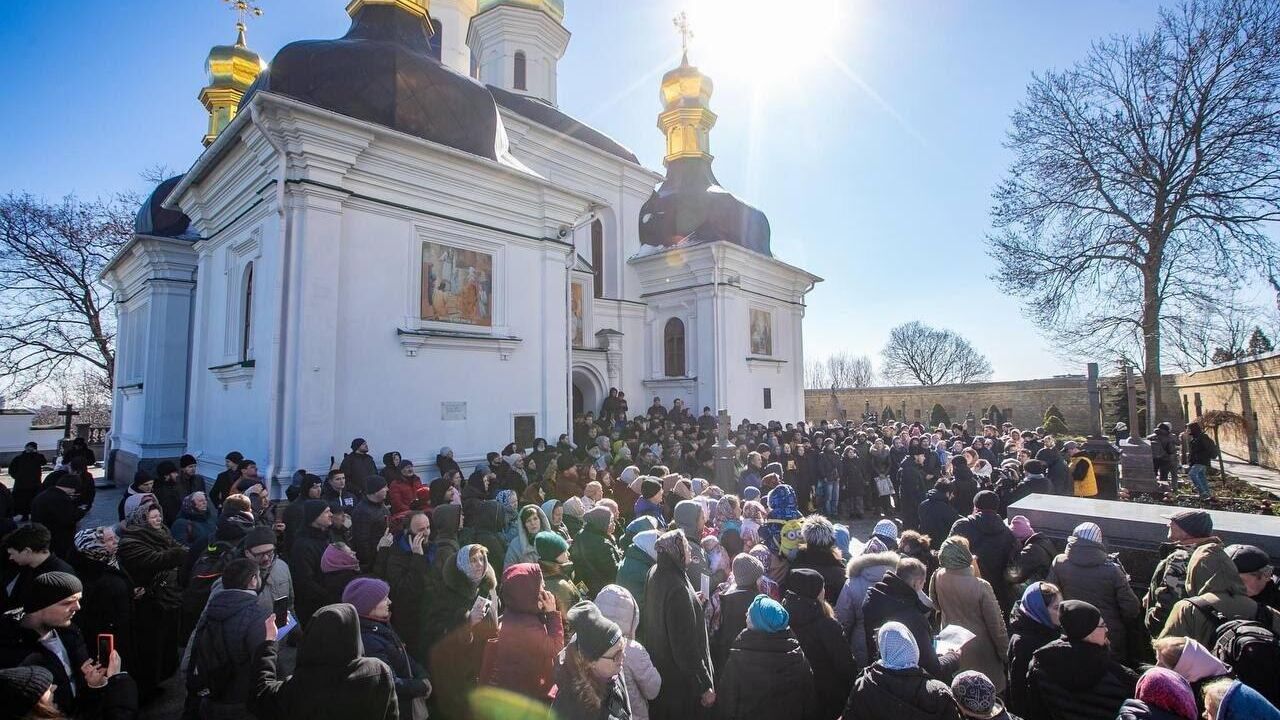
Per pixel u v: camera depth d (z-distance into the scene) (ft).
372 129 35.42
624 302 76.54
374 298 36.65
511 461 33.04
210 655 11.01
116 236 92.79
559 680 9.93
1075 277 74.95
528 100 74.28
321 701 9.01
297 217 33.73
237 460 30.66
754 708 10.78
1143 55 70.64
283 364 33.17
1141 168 70.64
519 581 11.77
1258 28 64.75
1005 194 79.30
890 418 137.28
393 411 37.06
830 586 15.70
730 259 73.97
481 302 42.04
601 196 76.33
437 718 14.34
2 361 87.76
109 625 14.26
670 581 12.82
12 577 14.58
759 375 78.69
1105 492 43.37
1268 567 13.91
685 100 83.66
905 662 9.83
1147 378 69.67
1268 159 64.80
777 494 24.79
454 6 64.80
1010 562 18.40
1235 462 79.10
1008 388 129.39
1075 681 10.40
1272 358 69.46
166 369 54.85
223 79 72.13
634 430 52.80
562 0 84.12
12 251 86.79
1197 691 10.25
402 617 16.35
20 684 8.20
